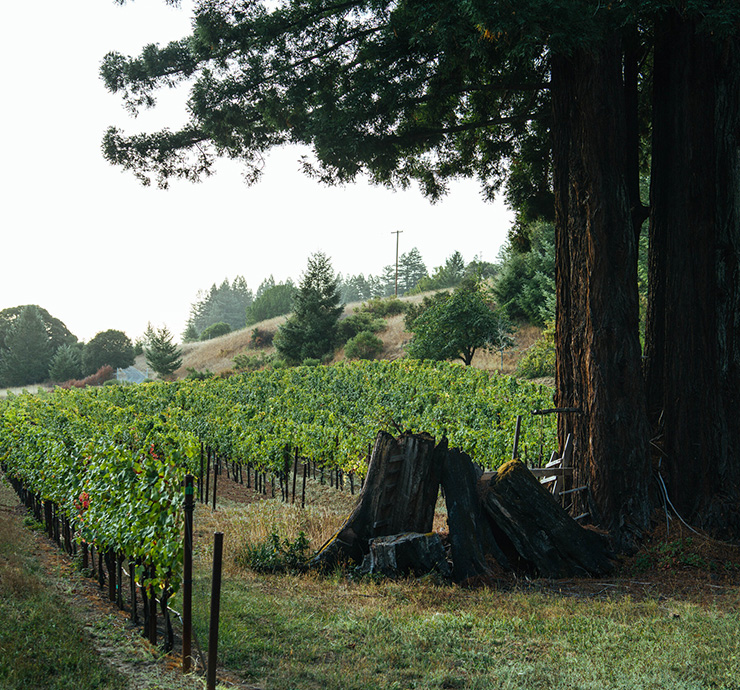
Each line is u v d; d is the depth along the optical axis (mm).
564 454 11508
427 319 36906
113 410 25031
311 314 52156
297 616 7125
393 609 7586
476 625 7066
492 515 10016
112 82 13656
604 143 10977
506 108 16609
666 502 11117
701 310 11164
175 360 68688
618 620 7473
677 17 11281
